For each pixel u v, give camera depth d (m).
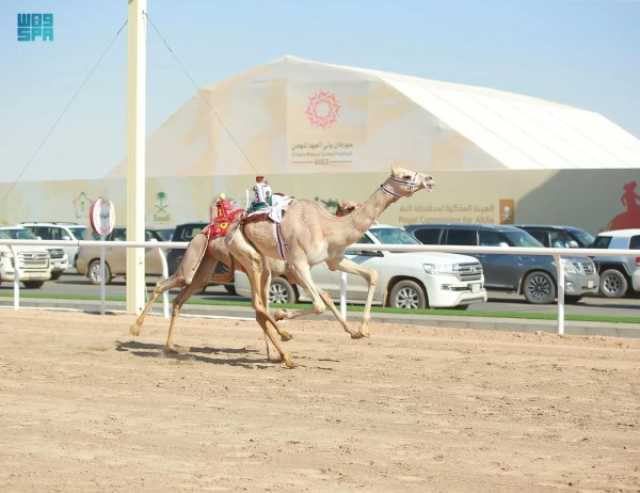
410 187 13.16
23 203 50.97
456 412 10.41
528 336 16.14
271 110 51.25
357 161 49.22
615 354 14.38
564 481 7.80
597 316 18.28
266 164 51.22
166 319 18.94
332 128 49.78
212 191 46.22
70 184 49.69
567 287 24.36
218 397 11.28
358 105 49.38
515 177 39.00
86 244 19.75
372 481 7.77
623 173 36.88
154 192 47.81
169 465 8.26
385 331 16.94
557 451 8.76
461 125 48.41
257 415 10.28
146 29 20.11
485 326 17.80
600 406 10.73
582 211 37.62
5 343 15.70
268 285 14.00
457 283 20.47
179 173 53.09
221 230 14.34
